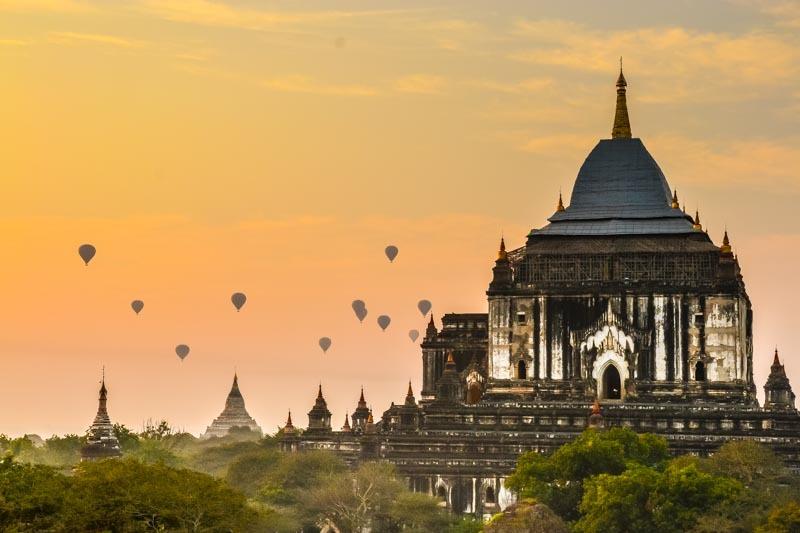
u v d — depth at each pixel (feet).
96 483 623.77
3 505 602.03
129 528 611.88
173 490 626.64
